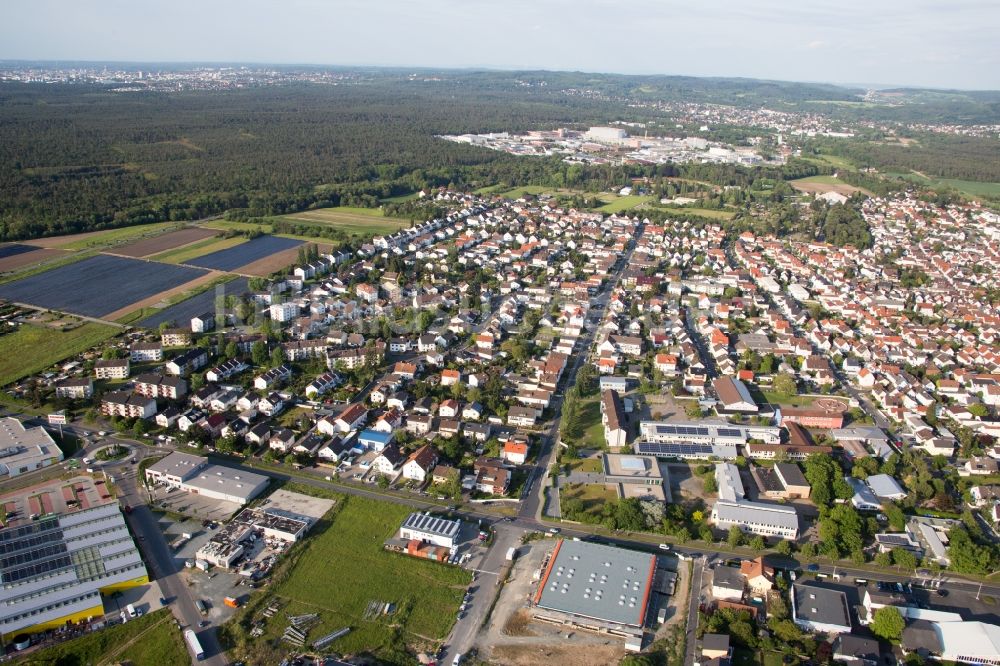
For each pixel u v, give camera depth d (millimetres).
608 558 157625
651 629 142000
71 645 134375
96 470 193875
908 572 161375
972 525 175375
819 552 166000
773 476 196250
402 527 167000
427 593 150625
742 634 138250
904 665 133750
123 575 149375
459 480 190000
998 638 137125
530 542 168375
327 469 198125
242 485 184000
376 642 136750
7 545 157875
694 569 160000
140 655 132375
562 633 140500
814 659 135375
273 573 155000
